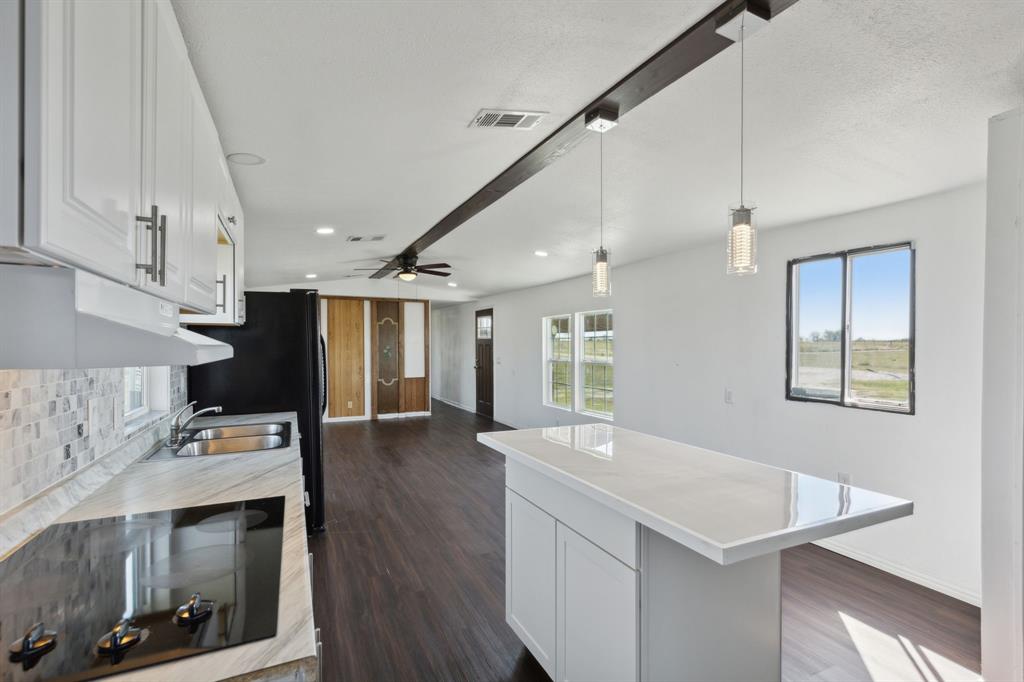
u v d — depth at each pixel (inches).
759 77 68.4
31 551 47.3
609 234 163.6
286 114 79.3
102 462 73.2
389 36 59.9
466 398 403.5
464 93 74.0
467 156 98.6
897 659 89.3
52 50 25.8
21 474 53.0
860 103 75.0
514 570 91.6
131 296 38.3
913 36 58.4
